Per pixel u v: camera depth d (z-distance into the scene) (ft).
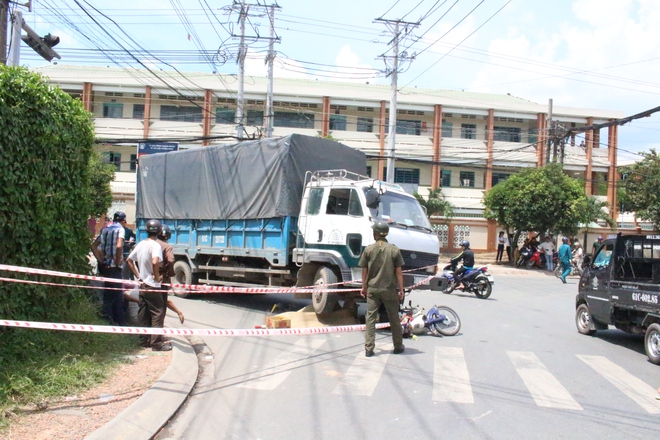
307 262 32.50
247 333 21.07
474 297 48.83
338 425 15.48
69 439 13.35
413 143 120.78
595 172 130.52
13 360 17.30
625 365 23.89
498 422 15.88
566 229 85.25
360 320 32.83
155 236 23.65
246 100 117.70
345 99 118.52
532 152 122.72
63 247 21.75
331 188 32.42
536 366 22.90
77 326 16.84
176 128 114.52
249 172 36.24
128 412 15.28
